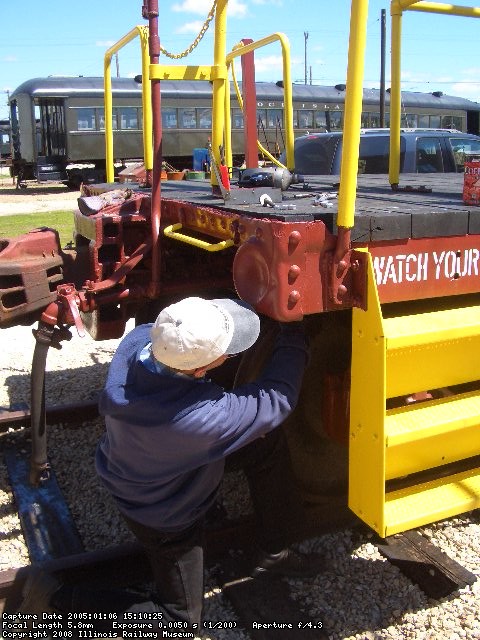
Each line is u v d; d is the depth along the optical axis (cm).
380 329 217
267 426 228
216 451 222
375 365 221
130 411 210
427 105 2928
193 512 239
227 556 302
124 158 2592
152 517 235
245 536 303
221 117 323
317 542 313
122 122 2553
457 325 238
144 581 289
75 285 342
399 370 234
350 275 227
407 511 236
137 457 223
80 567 279
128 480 233
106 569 284
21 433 418
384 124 2623
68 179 2659
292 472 286
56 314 323
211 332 201
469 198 281
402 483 255
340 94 2884
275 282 221
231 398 220
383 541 310
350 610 271
